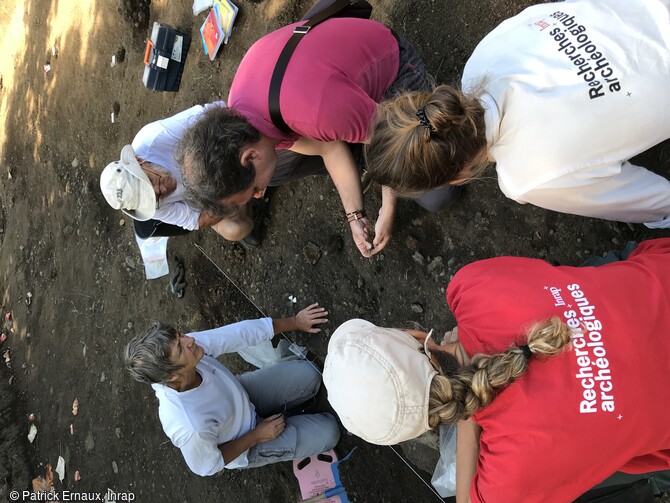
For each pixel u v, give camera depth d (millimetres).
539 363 946
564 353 939
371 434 1015
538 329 930
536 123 1095
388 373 1000
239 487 2650
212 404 2008
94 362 3473
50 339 3861
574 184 1160
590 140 1090
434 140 1064
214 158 1310
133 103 3312
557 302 990
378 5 2221
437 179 1127
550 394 927
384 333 1074
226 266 2777
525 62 1128
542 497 974
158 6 3127
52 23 4043
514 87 1114
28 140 4281
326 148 1662
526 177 1160
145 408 3088
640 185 1236
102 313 3463
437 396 980
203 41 2803
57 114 3957
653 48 1061
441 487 1838
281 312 2559
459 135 1073
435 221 2074
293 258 2506
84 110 3688
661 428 957
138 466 3111
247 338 2252
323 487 2359
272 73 1373
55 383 3766
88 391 3482
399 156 1104
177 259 3006
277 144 1543
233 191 1376
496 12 1884
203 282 2885
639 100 1061
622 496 1377
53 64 4023
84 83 3695
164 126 2023
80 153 3725
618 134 1090
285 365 2369
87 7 3631
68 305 3734
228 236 2457
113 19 3408
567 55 1095
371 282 2260
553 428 918
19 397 4055
